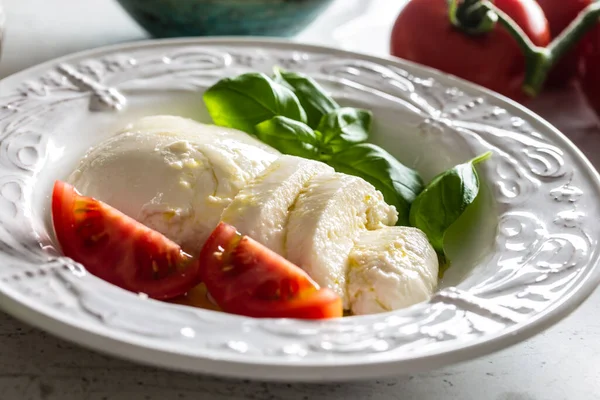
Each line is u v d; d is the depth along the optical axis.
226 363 0.38
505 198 0.49
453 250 0.49
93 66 0.55
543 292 0.43
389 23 0.77
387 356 0.39
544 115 0.64
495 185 0.50
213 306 0.45
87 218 0.45
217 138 0.49
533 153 0.52
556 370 0.45
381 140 0.56
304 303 0.42
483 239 0.48
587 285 0.43
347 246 0.46
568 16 0.66
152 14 0.63
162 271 0.45
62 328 0.39
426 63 0.62
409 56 0.63
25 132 0.50
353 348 0.39
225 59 0.58
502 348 0.40
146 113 0.54
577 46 0.64
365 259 0.45
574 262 0.45
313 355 0.39
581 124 0.64
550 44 0.62
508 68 0.61
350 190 0.47
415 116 0.55
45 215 0.47
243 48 0.59
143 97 0.55
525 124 0.54
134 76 0.55
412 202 0.50
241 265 0.44
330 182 0.47
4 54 0.64
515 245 0.46
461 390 0.43
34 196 0.47
